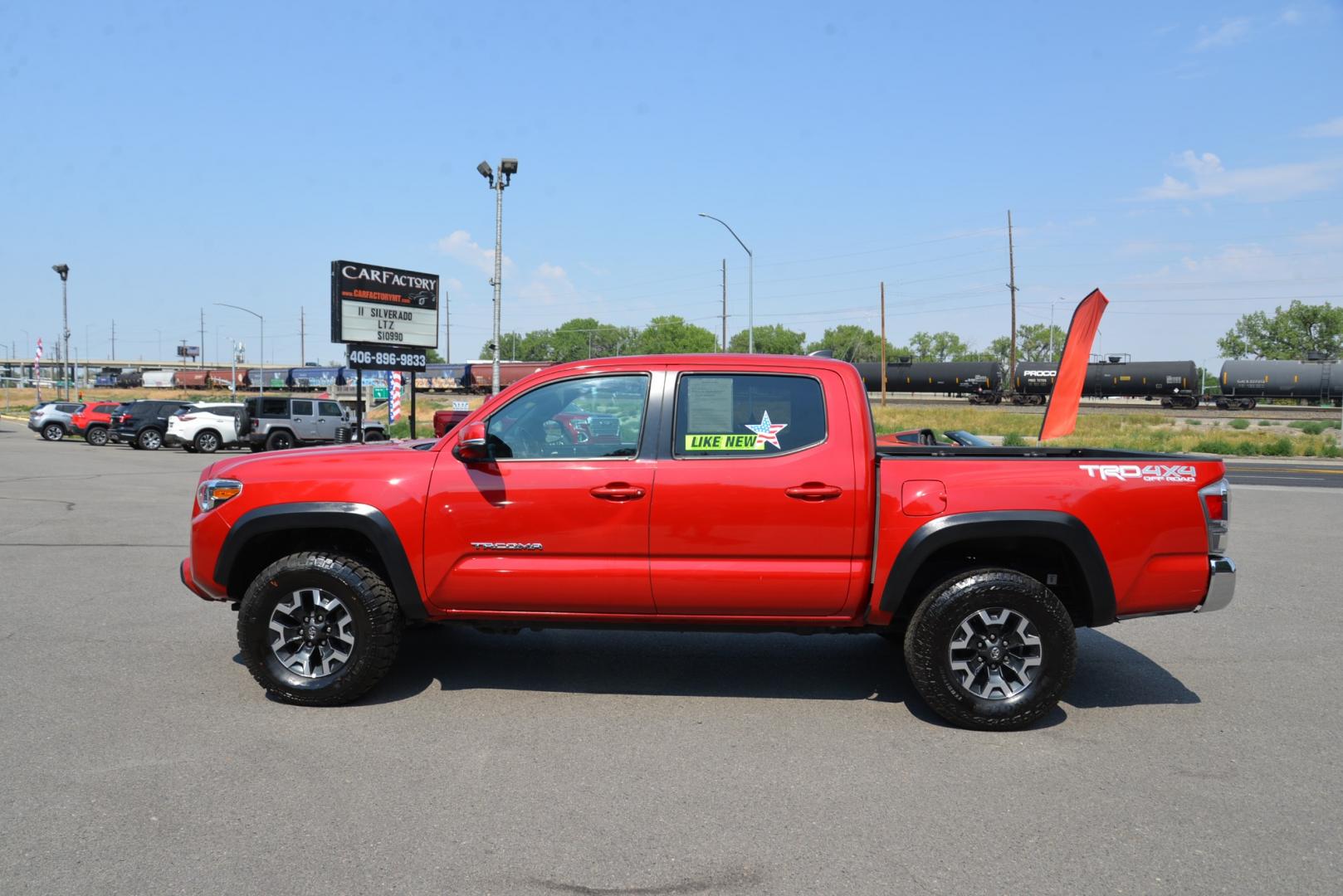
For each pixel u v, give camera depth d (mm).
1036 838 3584
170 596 7766
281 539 5344
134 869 3277
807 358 4984
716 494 4793
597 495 4832
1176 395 67688
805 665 5961
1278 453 32969
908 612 5102
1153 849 3504
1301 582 8875
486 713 4996
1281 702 5324
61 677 5523
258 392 101062
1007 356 145500
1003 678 4848
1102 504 4723
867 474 4766
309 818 3697
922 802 3908
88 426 35156
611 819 3719
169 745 4461
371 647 4969
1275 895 3178
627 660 6035
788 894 3164
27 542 10578
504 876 3260
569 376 5027
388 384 37438
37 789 3938
